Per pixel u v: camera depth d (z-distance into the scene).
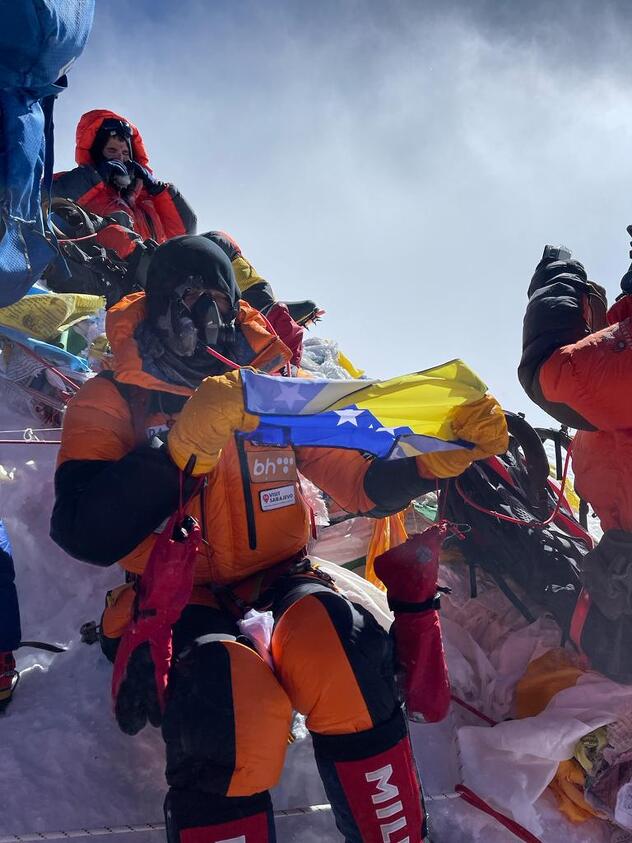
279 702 2.40
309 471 3.05
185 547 2.49
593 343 2.97
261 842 2.33
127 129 5.68
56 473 2.70
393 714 2.46
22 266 3.09
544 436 4.00
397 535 3.58
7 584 2.84
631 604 2.98
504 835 2.86
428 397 2.65
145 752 2.82
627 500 3.04
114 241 4.66
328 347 6.50
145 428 2.75
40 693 2.96
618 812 2.86
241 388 2.45
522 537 3.44
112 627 2.81
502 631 3.40
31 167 3.05
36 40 2.93
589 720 2.92
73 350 4.52
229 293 2.83
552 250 3.33
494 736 2.97
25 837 2.49
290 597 2.61
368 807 2.40
